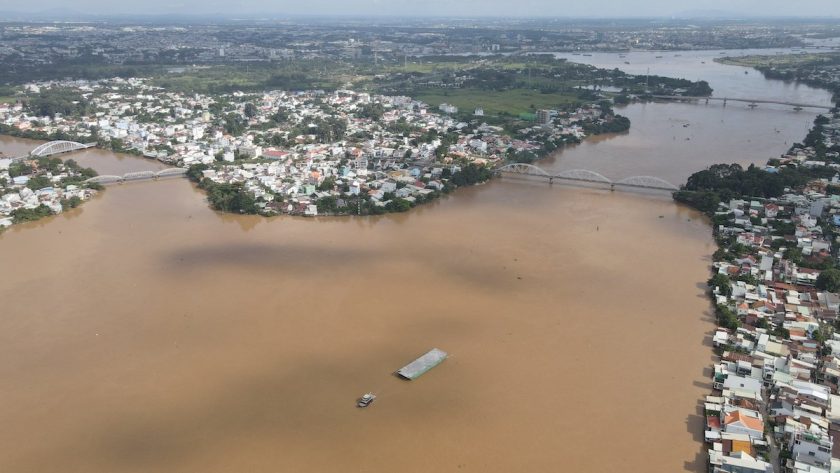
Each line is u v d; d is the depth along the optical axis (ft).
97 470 376.07
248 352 495.82
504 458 383.24
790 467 365.61
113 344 508.12
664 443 395.75
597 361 481.05
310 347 501.97
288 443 396.78
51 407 432.25
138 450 392.06
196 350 498.69
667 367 473.67
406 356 489.26
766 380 448.65
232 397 441.27
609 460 381.19
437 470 373.40
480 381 457.68
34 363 482.69
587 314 551.59
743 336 506.07
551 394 442.50
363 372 469.16
